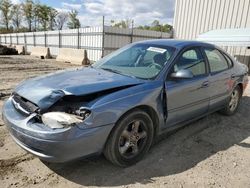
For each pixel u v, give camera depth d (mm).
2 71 11555
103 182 2766
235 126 4648
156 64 3531
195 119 4102
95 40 19984
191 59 3863
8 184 2668
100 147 2701
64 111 2625
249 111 5598
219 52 4641
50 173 2898
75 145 2492
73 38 22891
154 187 2711
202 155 3471
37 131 2477
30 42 32406
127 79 3186
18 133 2631
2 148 3428
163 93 3270
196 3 16406
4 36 42219
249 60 13711
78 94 2629
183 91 3545
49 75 3438
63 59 19484
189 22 17031
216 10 15289
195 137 4059
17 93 3000
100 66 3889
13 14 63094
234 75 4820
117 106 2740
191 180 2869
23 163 3084
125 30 20375
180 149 3617
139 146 3184
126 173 2949
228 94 4781
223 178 2941
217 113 5293
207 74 4078
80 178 2822
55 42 26094
